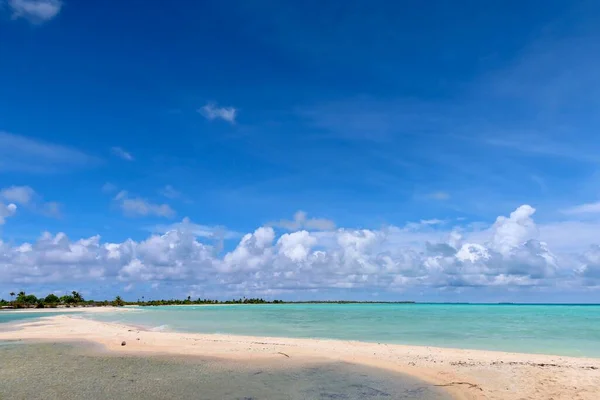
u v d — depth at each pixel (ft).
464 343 97.09
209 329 142.00
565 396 44.83
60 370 61.26
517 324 168.66
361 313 313.12
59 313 316.19
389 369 61.46
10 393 46.80
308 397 45.88
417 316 252.21
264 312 341.21
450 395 46.75
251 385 51.49
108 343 94.07
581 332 127.95
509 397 45.27
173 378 55.47
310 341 96.89
